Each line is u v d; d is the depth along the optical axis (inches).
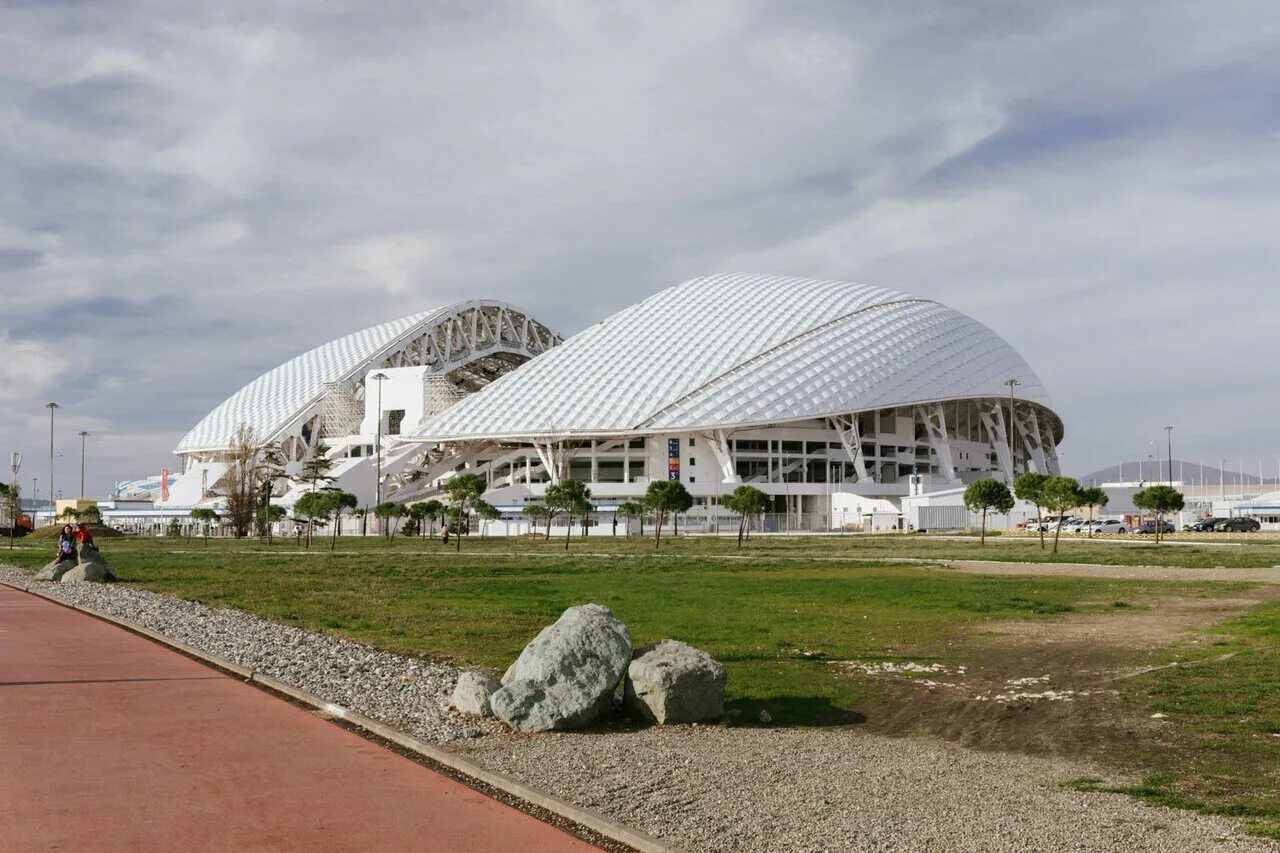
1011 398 4923.7
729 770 423.5
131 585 1441.9
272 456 4680.1
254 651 758.5
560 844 331.6
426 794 385.7
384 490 4731.8
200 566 1940.2
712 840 330.3
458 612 1087.6
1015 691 621.0
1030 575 1584.6
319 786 392.5
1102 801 378.0
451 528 3909.9
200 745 457.4
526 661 533.0
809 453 4611.2
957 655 767.1
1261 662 701.3
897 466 4945.9
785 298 5088.6
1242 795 387.5
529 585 1460.4
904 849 322.0
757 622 973.2
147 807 361.1
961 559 2034.9
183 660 716.7
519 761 437.1
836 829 341.7
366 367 5585.6
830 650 792.9
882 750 466.0
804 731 510.6
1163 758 449.1
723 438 4357.8
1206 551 2269.9
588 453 4471.0
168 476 5620.1
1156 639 842.2
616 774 414.9
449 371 6156.5
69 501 5236.2
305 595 1300.4
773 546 2751.0
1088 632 895.7
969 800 378.9
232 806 363.9
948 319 5334.6
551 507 3161.9
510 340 6678.2
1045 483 2605.8
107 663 701.9
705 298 5123.0
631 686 533.6
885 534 3747.5
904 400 4611.2
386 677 659.4
